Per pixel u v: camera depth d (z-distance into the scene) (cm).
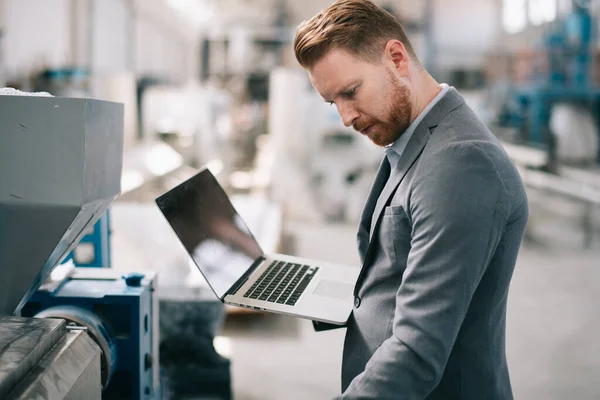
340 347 314
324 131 614
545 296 392
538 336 326
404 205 102
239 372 281
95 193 113
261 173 679
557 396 260
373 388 93
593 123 912
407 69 103
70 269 151
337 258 484
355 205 621
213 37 941
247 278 138
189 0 927
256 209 472
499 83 1002
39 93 115
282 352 305
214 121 711
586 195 523
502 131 983
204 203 143
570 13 886
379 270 110
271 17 1121
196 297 217
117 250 296
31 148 104
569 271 450
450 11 1019
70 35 566
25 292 113
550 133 906
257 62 895
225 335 324
